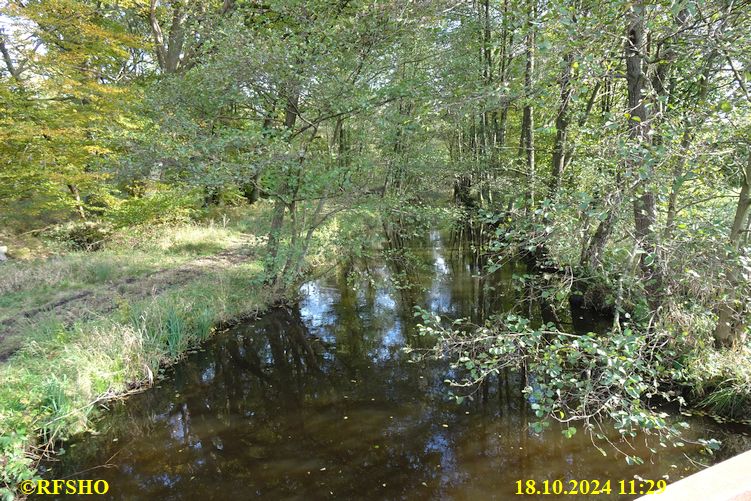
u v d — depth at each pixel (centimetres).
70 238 1195
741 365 495
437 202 1473
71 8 1020
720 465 153
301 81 707
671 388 531
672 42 445
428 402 588
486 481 426
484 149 1294
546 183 998
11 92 1044
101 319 697
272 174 827
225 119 921
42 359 580
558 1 343
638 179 308
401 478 437
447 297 1027
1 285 838
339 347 786
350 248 1063
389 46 779
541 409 346
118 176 775
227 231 1458
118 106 1126
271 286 962
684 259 337
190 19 920
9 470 418
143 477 445
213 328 786
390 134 810
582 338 341
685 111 432
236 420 555
